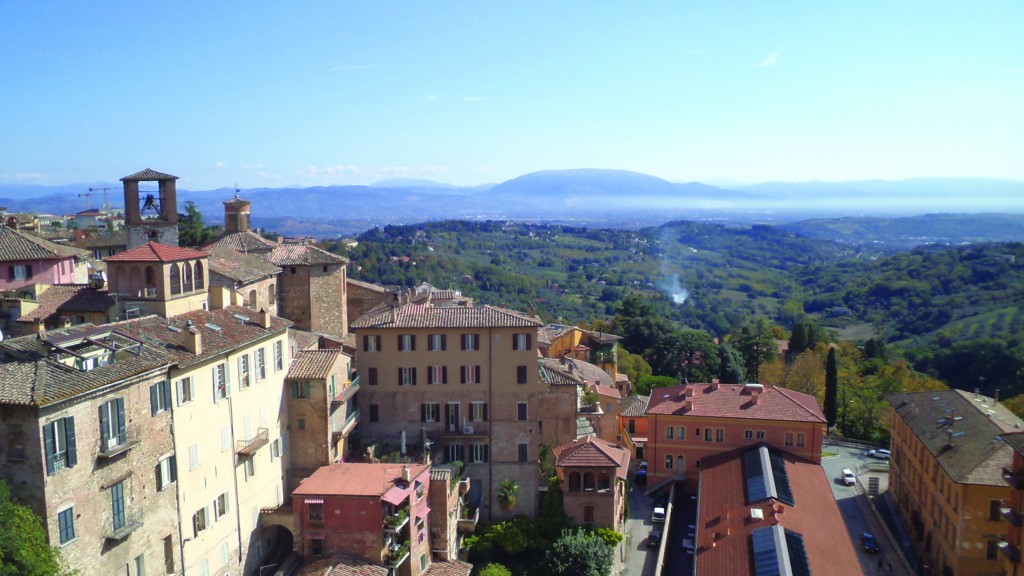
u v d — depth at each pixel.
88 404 43.69
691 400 101.88
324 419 69.38
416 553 65.38
